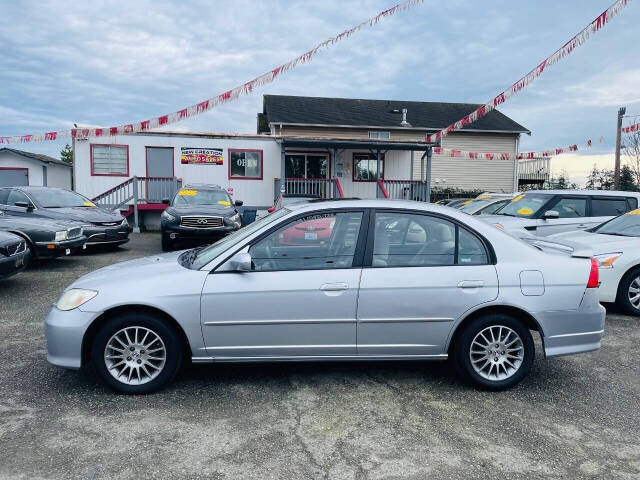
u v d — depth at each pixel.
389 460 2.81
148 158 18.28
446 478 2.65
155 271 3.78
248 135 18.78
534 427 3.23
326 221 3.79
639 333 5.38
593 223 8.49
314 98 27.94
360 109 26.98
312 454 2.86
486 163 27.14
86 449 2.88
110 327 3.57
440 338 3.71
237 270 3.58
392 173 21.11
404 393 3.74
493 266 3.73
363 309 3.64
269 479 2.61
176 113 9.50
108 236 10.98
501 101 10.34
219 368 4.20
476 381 3.75
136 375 3.67
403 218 3.82
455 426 3.23
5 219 8.76
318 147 19.38
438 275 3.68
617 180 22.05
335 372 4.14
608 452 2.94
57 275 8.38
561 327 3.75
